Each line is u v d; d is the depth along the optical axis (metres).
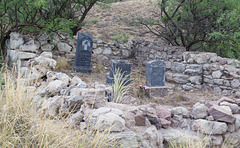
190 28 10.77
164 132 2.76
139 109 2.74
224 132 2.95
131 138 2.18
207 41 9.97
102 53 11.34
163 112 3.09
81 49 8.71
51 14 8.90
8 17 8.61
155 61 6.98
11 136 1.78
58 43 9.77
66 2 9.48
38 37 9.04
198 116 3.17
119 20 23.95
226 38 8.40
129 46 12.24
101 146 1.98
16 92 2.24
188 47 11.30
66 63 9.09
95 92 2.65
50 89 3.45
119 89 4.16
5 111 1.94
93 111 2.46
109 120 2.21
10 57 7.82
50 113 2.76
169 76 8.98
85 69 8.79
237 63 7.56
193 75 8.50
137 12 26.48
